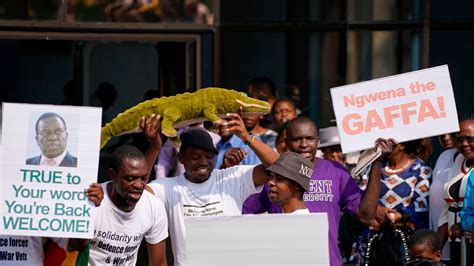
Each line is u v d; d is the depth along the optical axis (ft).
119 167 41.47
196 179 44.47
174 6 62.95
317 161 47.37
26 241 41.93
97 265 42.83
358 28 65.92
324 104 65.98
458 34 65.92
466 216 49.93
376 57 66.03
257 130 59.88
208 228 40.55
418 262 45.55
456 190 51.62
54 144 40.55
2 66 62.13
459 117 53.47
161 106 43.68
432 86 46.65
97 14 61.82
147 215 43.09
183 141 44.37
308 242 40.40
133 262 43.83
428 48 65.92
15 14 61.05
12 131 40.40
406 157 54.29
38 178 40.52
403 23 65.87
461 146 50.52
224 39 64.34
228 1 64.08
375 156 46.39
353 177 50.11
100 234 42.37
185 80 63.36
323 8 65.92
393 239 53.06
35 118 40.47
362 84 46.68
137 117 43.68
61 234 40.60
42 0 61.21
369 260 53.52
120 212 42.34
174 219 44.57
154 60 63.10
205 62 63.46
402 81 46.62
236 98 43.29
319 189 46.80
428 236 46.85
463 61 65.98
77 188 40.65
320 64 65.92
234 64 64.95
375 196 46.44
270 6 65.41
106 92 62.95
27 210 40.50
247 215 40.50
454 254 51.26
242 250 40.50
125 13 62.13
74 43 62.54
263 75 65.57
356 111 46.70
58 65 62.54
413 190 53.78
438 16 65.87
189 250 40.60
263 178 44.34
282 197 41.83
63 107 40.55
